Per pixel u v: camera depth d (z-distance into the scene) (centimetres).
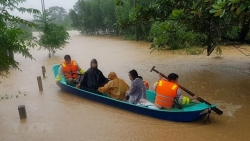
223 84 941
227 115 675
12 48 488
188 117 625
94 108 761
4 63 476
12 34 480
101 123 661
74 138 594
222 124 625
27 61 1576
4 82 1110
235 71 1109
